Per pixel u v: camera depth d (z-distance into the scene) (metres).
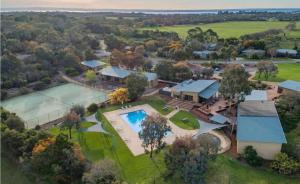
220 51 144.50
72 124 62.81
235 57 137.12
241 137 54.00
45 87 104.12
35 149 48.84
